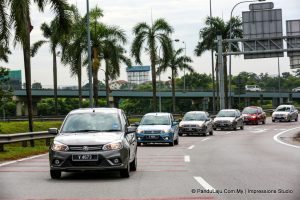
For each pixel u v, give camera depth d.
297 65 60.81
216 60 86.62
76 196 11.61
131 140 16.28
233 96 146.88
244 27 61.31
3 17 35.72
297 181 14.01
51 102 161.38
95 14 59.22
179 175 15.73
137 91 141.50
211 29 82.81
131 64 72.38
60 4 36.94
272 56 61.91
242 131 49.16
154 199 11.09
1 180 14.78
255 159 21.03
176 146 30.59
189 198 11.20
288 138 37.56
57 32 37.62
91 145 14.49
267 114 99.81
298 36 59.66
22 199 11.25
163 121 32.03
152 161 20.80
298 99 177.00
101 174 16.19
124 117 17.03
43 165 19.33
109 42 59.19
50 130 15.77
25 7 33.31
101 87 138.25
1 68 61.06
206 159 21.45
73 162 14.41
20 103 128.62
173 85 100.75
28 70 36.25
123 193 12.02
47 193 12.13
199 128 40.97
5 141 26.06
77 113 16.48
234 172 16.33
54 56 79.06
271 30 60.34
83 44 58.16
